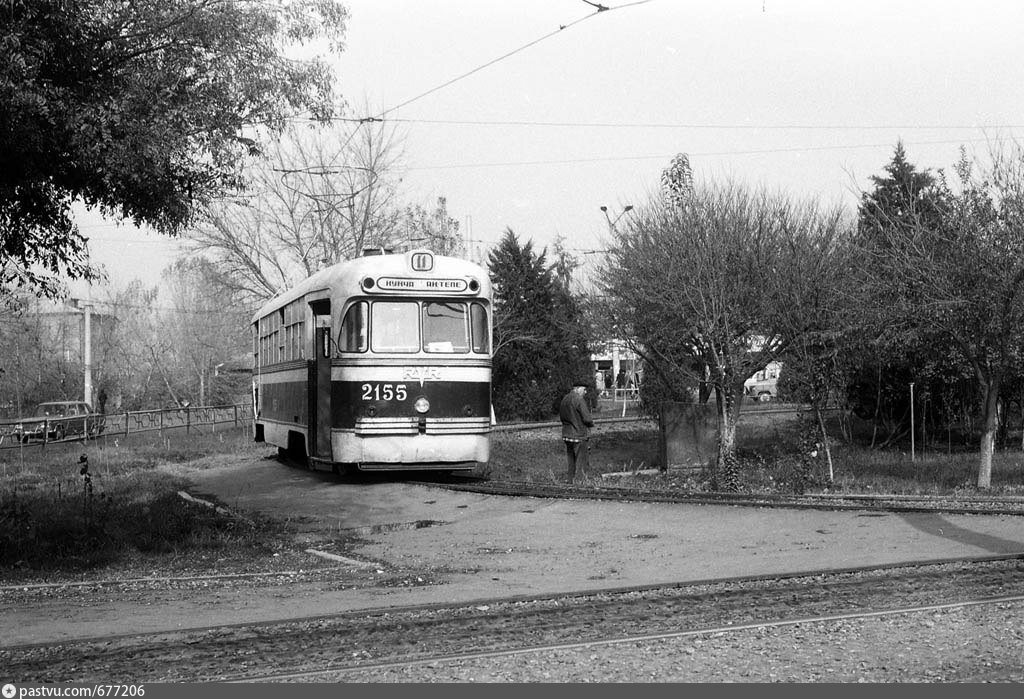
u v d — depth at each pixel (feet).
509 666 23.21
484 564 39.63
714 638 25.30
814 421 69.36
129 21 43.09
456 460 64.80
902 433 103.30
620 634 25.93
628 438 112.78
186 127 45.44
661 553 40.37
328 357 66.39
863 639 24.91
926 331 67.56
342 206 146.30
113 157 40.11
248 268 153.69
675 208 78.18
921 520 44.47
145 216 45.55
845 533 42.57
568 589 32.53
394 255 65.57
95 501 55.31
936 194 67.10
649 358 83.92
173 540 46.93
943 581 31.86
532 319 168.45
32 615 31.22
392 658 24.09
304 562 42.01
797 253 71.00
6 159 40.06
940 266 63.82
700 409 81.41
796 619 26.99
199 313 248.32
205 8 45.65
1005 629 25.53
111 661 24.53
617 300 82.69
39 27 38.93
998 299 61.62
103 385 227.61
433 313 65.16
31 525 46.75
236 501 62.69
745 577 33.35
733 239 73.36
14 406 177.47
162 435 144.87
